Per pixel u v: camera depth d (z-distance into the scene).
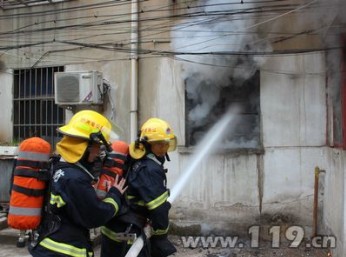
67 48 8.34
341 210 5.46
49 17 8.48
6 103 8.92
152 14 7.64
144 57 7.75
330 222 6.29
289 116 7.11
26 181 3.07
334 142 6.10
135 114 7.73
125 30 7.86
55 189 3.02
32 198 3.08
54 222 3.10
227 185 7.33
